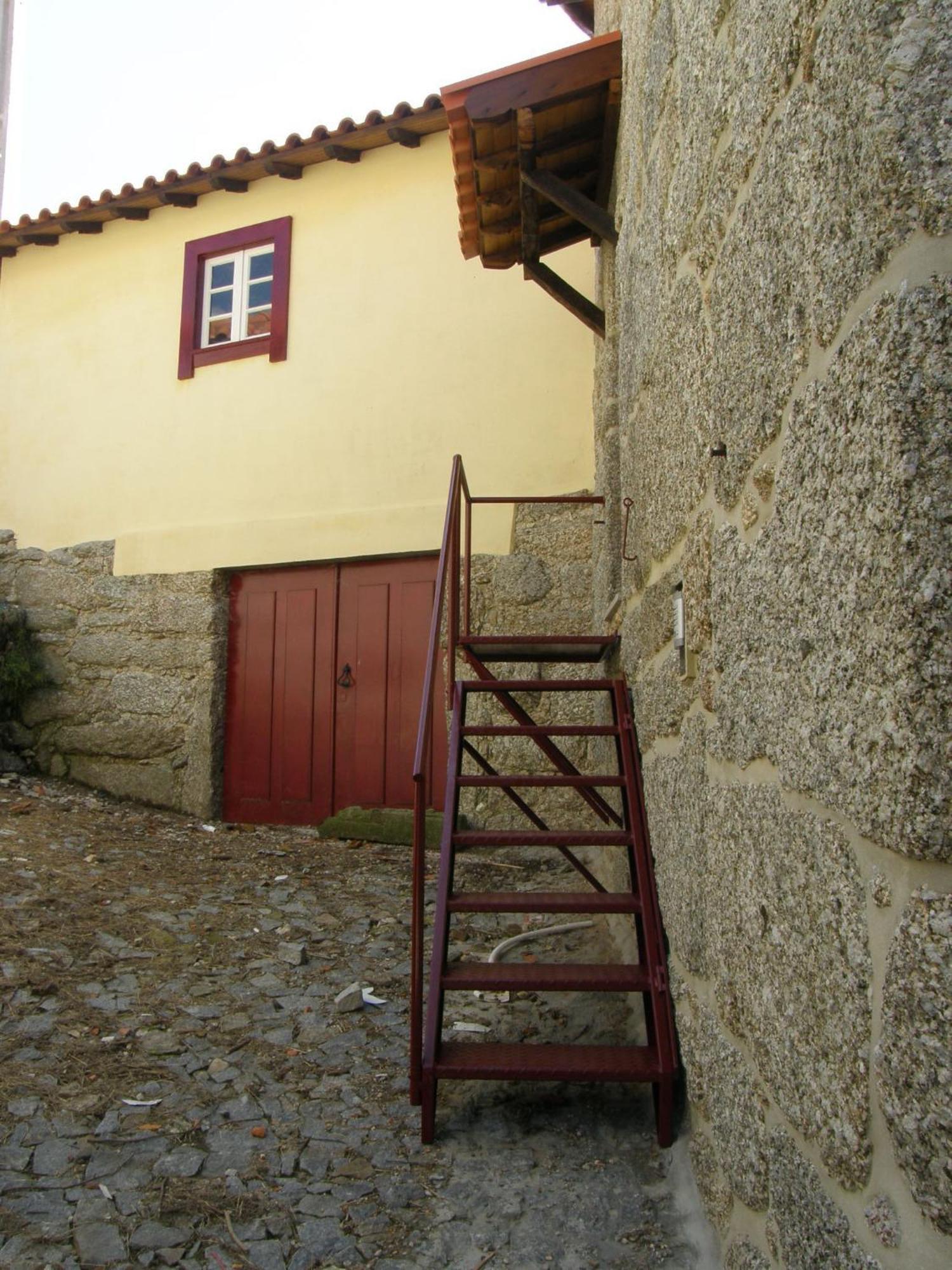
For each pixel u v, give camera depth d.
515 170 4.61
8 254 8.24
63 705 7.48
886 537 1.10
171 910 4.46
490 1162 2.53
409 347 6.52
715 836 1.99
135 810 6.96
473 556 6.06
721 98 1.94
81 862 5.14
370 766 6.46
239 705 6.97
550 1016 3.46
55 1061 2.94
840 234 1.25
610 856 4.67
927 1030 1.01
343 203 6.84
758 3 1.64
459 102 4.09
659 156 2.78
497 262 5.48
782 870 1.50
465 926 4.39
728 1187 1.91
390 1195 2.37
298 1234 2.22
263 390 7.02
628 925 4.04
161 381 7.45
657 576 2.85
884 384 1.10
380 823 6.02
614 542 4.42
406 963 3.93
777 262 1.54
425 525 6.29
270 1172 2.46
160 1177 2.41
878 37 1.13
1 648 7.43
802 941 1.41
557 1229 2.25
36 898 4.37
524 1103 2.85
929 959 1.01
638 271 3.26
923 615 1.02
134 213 7.59
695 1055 2.24
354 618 6.64
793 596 1.44
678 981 2.51
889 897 1.11
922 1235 1.03
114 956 3.81
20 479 7.95
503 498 4.80
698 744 2.21
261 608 6.99
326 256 6.87
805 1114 1.39
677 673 2.48
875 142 1.13
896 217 1.09
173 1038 3.16
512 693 5.87
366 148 6.74
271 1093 2.86
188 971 3.75
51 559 7.70
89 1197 2.31
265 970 3.82
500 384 6.21
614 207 4.61
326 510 6.67
